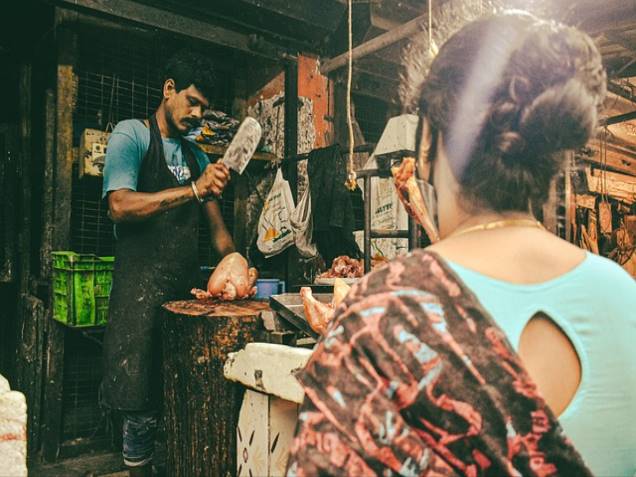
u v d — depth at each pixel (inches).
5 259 171.9
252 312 86.2
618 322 24.5
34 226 170.7
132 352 104.7
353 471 20.0
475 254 23.6
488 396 20.2
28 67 172.1
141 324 105.8
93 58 157.6
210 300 103.3
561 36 24.2
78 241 155.6
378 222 161.5
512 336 22.1
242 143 93.1
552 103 23.1
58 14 143.3
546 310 23.0
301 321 69.0
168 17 148.4
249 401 61.5
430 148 26.9
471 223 25.3
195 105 113.4
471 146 24.3
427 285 21.9
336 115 192.7
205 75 112.3
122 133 108.0
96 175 142.8
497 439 20.2
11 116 177.0
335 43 193.0
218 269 103.3
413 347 20.7
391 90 204.5
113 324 106.9
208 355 82.5
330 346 22.1
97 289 131.3
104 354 107.5
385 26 186.2
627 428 23.8
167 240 110.4
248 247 179.8
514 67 23.5
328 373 21.5
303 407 22.0
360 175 102.4
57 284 137.0
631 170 243.8
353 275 121.0
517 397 20.4
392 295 21.7
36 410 145.7
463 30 25.6
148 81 167.6
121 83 162.7
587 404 23.0
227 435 81.6
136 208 101.5
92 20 147.8
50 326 141.6
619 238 243.6
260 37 165.6
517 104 23.3
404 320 21.1
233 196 184.5
